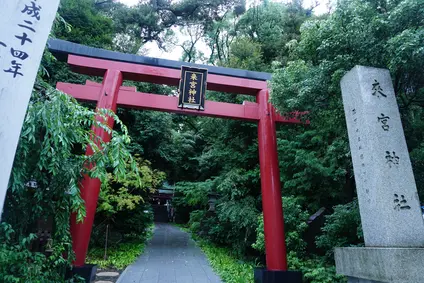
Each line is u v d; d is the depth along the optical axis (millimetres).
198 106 8023
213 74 8555
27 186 4344
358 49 4824
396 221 3471
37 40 2477
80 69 7992
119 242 10781
